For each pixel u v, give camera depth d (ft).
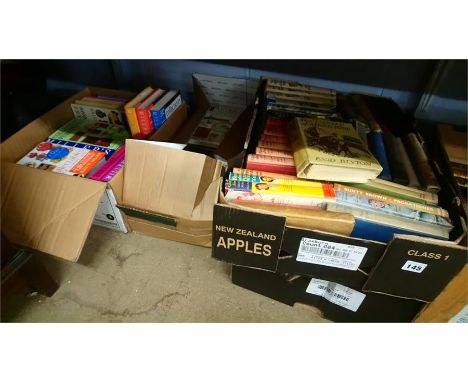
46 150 3.55
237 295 3.20
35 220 3.00
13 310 3.07
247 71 3.86
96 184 2.95
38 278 2.98
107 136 3.79
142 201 3.17
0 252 2.60
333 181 2.46
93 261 3.44
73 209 2.94
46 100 5.06
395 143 2.76
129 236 3.67
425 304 2.51
